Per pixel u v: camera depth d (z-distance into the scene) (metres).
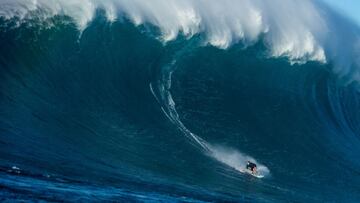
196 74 99.81
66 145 65.81
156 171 67.88
